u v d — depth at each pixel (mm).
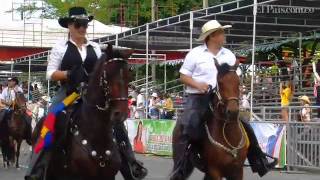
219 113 8102
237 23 20453
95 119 7148
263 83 23781
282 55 25953
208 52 8602
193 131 8328
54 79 7484
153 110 24250
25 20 40125
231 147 8117
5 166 18109
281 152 15891
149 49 26875
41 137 7367
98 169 7164
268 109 19344
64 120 7383
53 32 39375
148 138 21781
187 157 8461
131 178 7598
